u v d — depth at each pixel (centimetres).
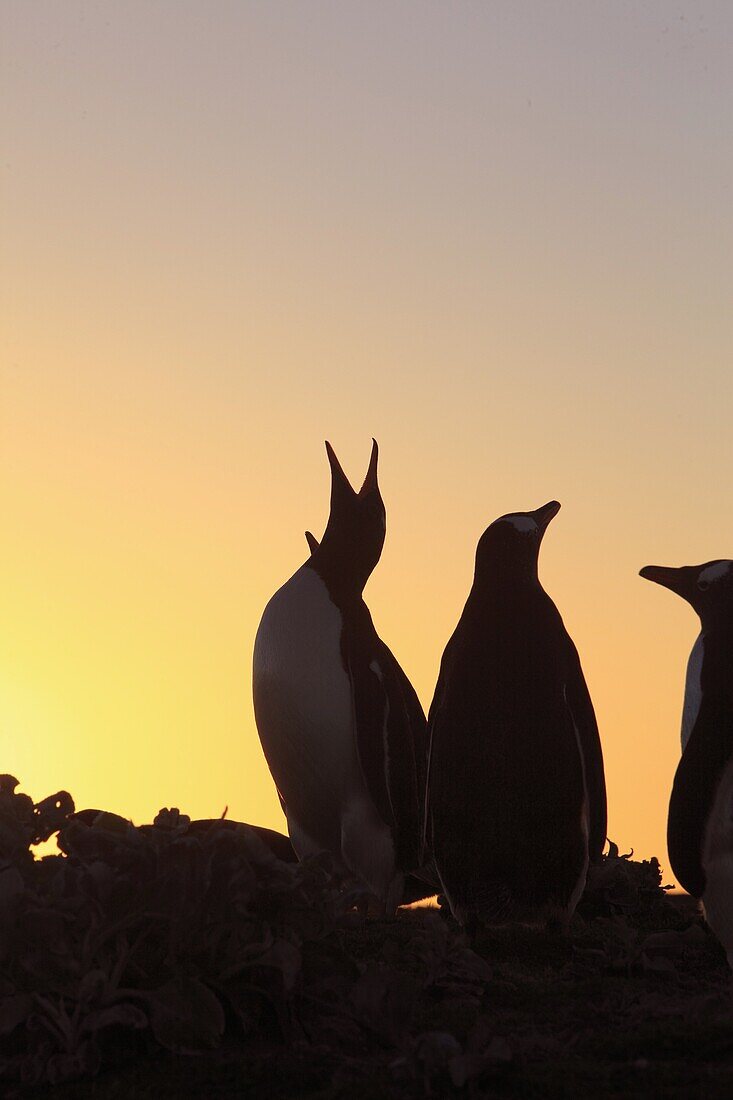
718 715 812
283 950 606
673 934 789
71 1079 556
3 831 688
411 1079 538
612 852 1127
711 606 868
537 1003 685
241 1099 528
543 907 876
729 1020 603
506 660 877
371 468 1135
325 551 1103
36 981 592
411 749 1068
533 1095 514
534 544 913
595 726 904
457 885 878
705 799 803
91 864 652
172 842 620
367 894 688
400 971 729
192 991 593
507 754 862
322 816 1080
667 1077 525
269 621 1082
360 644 1068
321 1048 585
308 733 1055
